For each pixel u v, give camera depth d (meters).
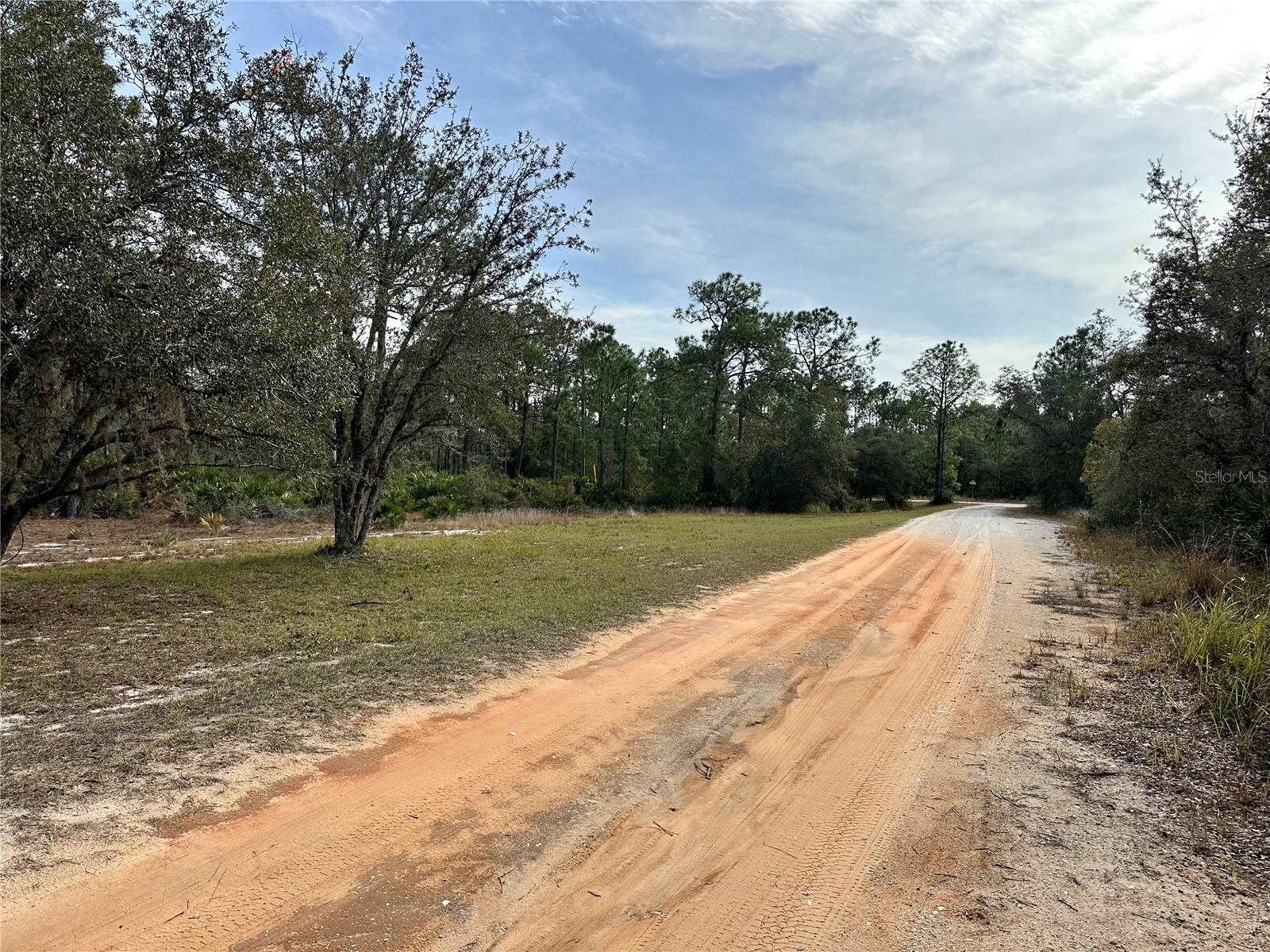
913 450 63.97
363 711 5.18
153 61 8.20
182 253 7.45
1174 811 4.04
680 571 12.57
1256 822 3.88
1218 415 14.98
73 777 3.91
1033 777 4.52
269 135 9.06
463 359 13.33
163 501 21.81
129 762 4.14
